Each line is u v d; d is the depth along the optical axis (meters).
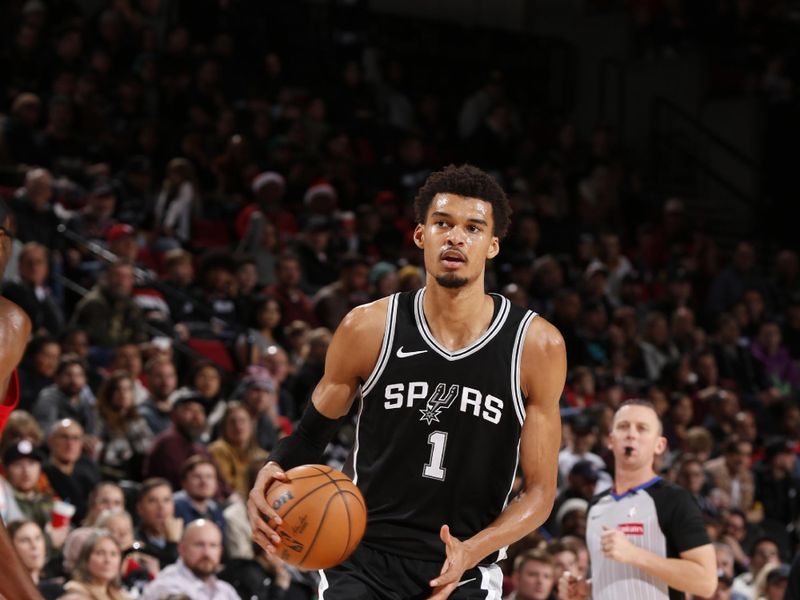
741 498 29.88
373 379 9.89
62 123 37.44
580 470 25.42
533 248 41.28
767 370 39.22
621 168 49.72
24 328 8.43
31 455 20.56
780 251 49.75
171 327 30.61
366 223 39.34
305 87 48.94
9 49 40.81
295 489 9.41
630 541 14.41
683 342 38.28
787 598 17.31
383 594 9.82
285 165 41.44
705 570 14.04
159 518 21.09
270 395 26.27
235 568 21.47
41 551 18.30
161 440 23.66
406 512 9.87
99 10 44.12
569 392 32.44
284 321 32.56
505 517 9.75
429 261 9.77
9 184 34.75
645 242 45.09
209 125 41.66
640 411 14.68
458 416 9.77
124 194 36.25
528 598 19.05
